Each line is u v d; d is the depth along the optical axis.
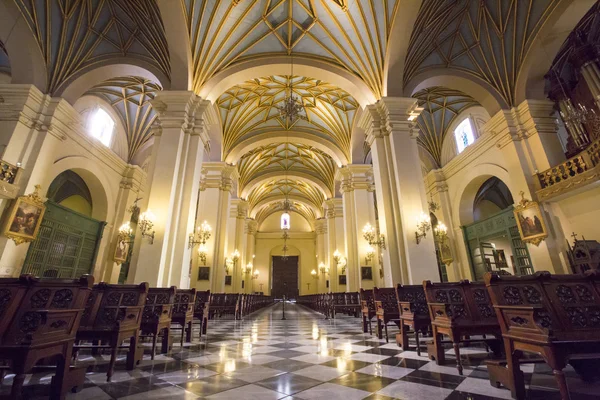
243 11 8.76
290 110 8.49
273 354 4.23
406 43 8.43
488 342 3.88
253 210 26.30
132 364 3.39
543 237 7.86
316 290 29.67
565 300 2.46
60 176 11.58
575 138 7.97
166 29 7.96
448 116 12.84
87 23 8.55
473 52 9.41
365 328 6.95
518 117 8.95
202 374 3.13
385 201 8.28
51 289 2.43
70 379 2.42
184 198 8.06
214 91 9.48
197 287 11.84
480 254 11.63
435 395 2.39
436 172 13.38
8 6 7.28
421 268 7.31
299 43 9.84
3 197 7.04
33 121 7.98
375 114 9.02
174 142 8.05
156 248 7.16
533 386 2.53
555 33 7.95
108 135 11.91
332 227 18.80
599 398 2.15
